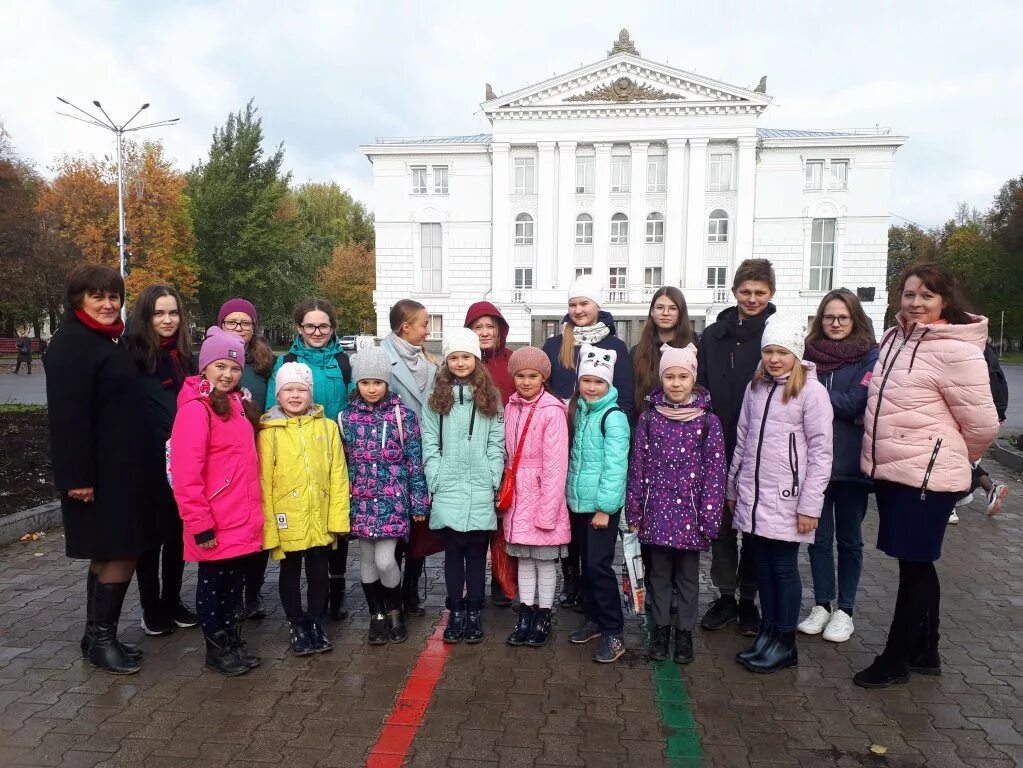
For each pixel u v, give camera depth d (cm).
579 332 457
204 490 347
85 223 3744
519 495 399
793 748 294
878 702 333
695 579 384
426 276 3969
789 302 3700
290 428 381
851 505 409
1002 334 5241
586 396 398
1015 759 286
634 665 375
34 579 498
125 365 360
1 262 2334
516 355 409
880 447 349
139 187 3816
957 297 339
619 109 3666
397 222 3916
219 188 4341
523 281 3866
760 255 3709
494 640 409
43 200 3659
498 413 408
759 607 471
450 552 405
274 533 374
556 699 336
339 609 440
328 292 5822
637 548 383
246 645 400
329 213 7144
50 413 345
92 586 369
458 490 400
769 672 364
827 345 422
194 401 348
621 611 391
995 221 5134
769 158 3666
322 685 350
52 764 280
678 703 332
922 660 361
